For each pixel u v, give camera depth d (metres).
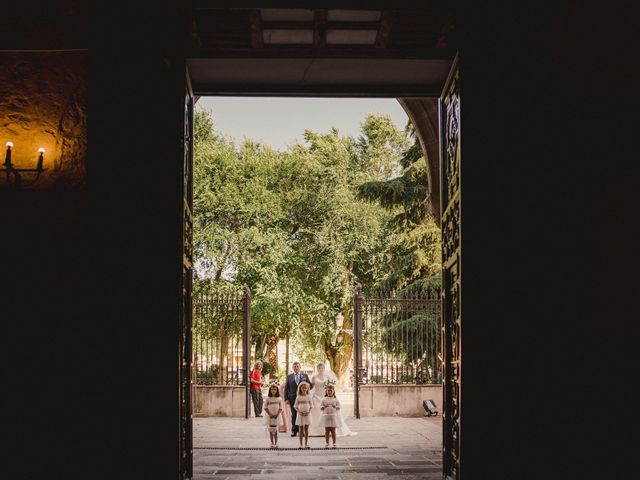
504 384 6.60
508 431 6.57
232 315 18.42
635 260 6.61
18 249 6.57
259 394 18.67
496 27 6.88
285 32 7.18
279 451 11.79
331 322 33.31
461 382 6.63
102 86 6.66
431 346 18.72
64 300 6.54
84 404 6.47
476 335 6.63
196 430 15.16
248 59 7.56
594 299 6.63
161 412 6.48
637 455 6.50
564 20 6.85
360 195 22.91
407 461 10.39
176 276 6.60
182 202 6.72
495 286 6.66
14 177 6.60
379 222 33.00
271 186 33.12
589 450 6.53
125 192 6.61
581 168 6.74
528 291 6.66
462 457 6.58
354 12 6.85
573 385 6.58
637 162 6.67
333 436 12.24
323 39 7.28
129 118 6.66
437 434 14.37
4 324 6.52
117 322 6.52
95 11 6.73
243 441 13.33
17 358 6.49
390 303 18.50
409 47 7.49
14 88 6.71
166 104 6.74
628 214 6.65
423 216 23.08
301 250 33.31
